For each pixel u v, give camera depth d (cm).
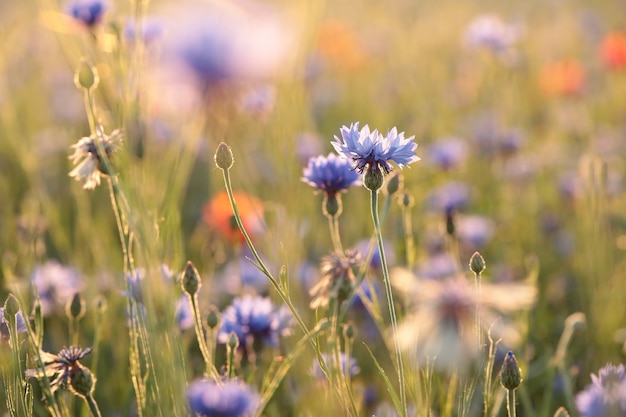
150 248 83
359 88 240
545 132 212
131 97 88
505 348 103
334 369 91
